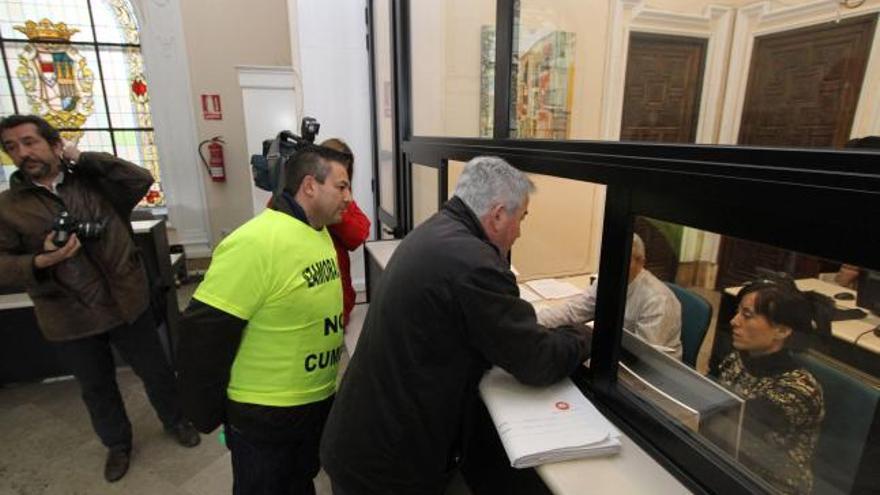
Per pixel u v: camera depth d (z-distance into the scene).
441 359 0.96
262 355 1.17
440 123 2.38
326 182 1.18
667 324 1.07
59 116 4.33
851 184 0.52
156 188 4.68
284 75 3.75
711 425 0.85
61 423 2.13
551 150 1.12
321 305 1.21
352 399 1.06
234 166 4.59
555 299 1.67
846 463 0.70
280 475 1.28
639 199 0.85
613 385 0.99
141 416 2.17
